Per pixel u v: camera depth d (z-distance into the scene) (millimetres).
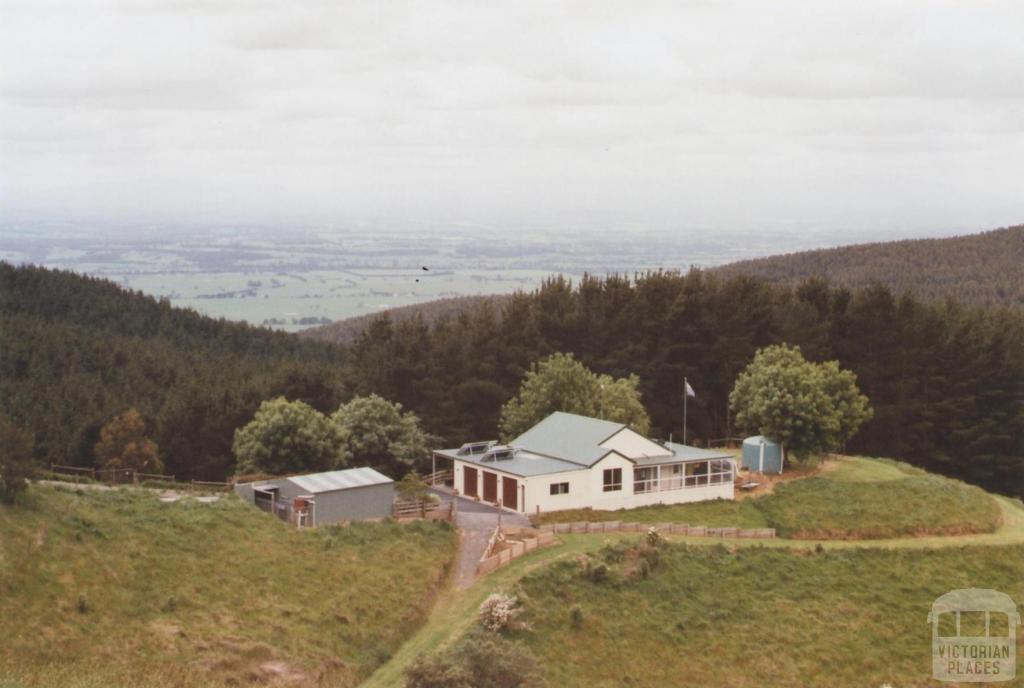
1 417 76875
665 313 97375
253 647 40062
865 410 86562
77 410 98250
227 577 45156
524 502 61312
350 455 71500
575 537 56594
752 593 52344
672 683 44406
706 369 98062
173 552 46031
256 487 57594
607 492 64312
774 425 74000
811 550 57250
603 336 96500
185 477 85750
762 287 103812
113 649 37688
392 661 42031
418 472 75000
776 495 68250
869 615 51906
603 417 76500
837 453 88188
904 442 95188
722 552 55719
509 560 52031
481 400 88938
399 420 75812
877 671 47781
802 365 78625
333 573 47594
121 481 74188
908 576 56031
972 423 94000
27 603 38375
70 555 42594
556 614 46656
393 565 49594
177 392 102812
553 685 41781
